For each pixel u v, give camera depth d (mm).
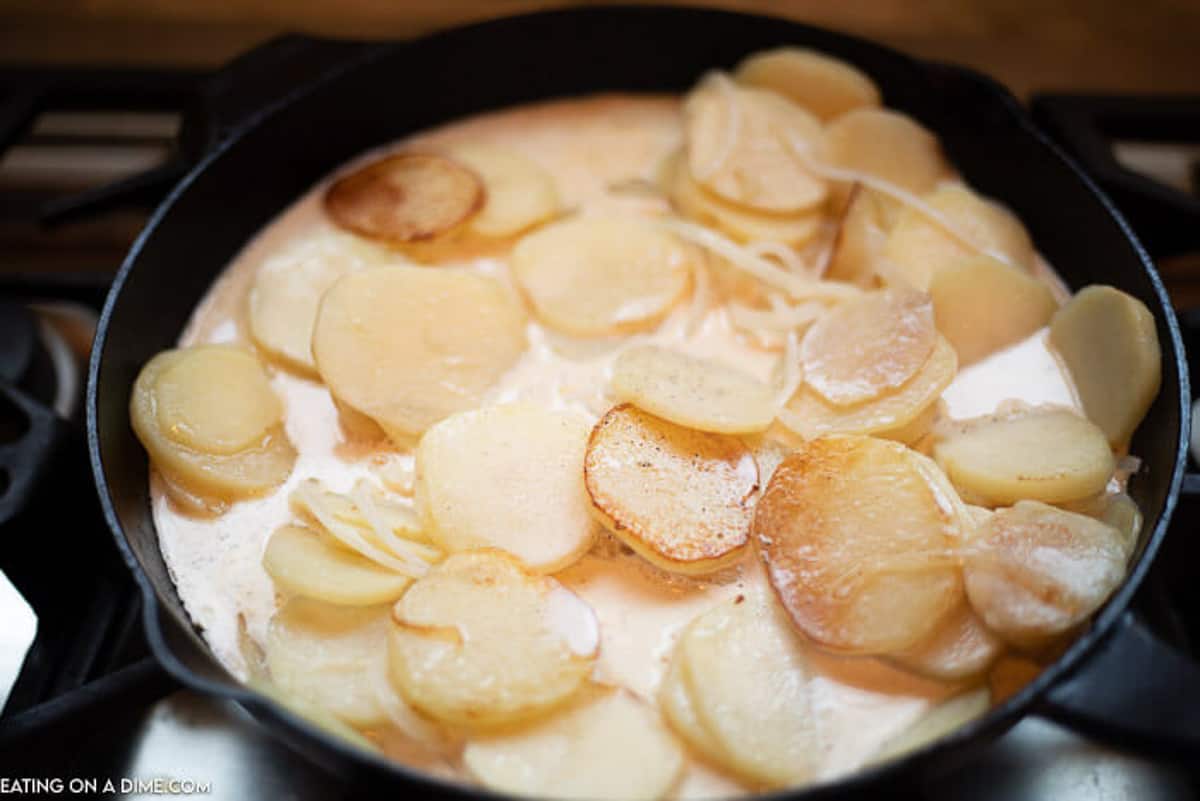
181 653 443
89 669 521
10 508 515
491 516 486
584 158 612
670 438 498
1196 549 522
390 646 460
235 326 568
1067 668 433
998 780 490
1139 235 599
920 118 612
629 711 457
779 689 460
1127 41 709
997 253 558
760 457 507
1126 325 512
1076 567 462
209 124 594
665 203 592
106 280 611
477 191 577
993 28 713
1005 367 538
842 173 575
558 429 504
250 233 594
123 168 718
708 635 464
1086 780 490
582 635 462
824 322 528
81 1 710
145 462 527
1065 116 615
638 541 474
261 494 515
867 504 477
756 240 565
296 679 465
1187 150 717
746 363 539
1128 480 512
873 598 464
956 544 469
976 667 460
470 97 625
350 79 596
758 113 590
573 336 549
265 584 495
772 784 446
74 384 616
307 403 535
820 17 716
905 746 443
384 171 588
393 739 458
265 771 497
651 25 617
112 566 543
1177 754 431
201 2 713
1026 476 492
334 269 561
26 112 620
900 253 552
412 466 515
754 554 491
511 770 444
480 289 544
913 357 516
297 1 713
